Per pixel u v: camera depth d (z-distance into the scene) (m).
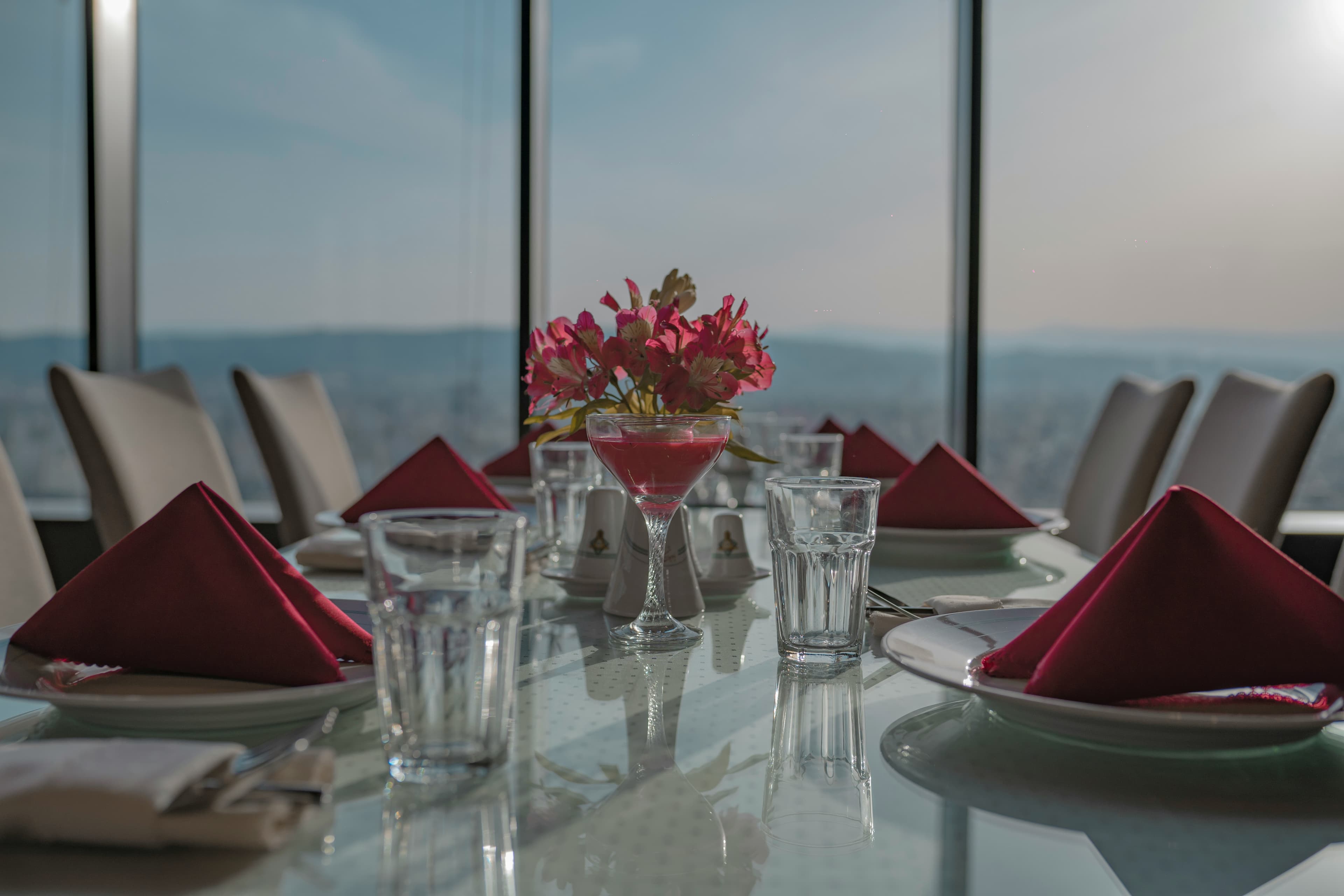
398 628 0.58
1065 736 0.66
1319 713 0.65
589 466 1.51
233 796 0.48
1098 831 0.52
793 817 0.54
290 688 0.70
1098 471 2.32
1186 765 0.62
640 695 0.77
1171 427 2.05
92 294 3.67
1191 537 0.66
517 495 2.00
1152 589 0.65
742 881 0.46
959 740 0.67
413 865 0.47
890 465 2.16
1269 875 0.47
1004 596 1.17
